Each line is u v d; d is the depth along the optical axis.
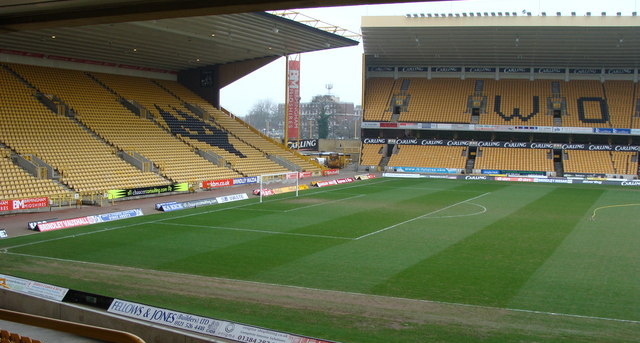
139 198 44.28
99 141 49.31
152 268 23.02
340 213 38.38
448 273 22.41
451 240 29.08
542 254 25.86
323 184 57.62
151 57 58.56
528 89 78.06
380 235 30.39
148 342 14.01
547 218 36.62
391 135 81.31
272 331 13.54
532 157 72.06
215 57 61.06
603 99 74.88
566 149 72.38
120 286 20.12
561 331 15.75
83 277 21.39
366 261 24.39
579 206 42.75
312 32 51.16
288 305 18.05
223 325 14.25
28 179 39.53
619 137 74.75
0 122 44.38
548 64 76.00
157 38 49.03
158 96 62.75
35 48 51.34
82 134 48.94
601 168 68.50
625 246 27.70
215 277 21.70
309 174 65.19
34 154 42.66
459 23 61.72
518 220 35.75
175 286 20.23
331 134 192.38
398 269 23.02
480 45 68.44
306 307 17.84
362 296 19.23
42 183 39.84
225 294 19.25
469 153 77.44
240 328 14.02
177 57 59.47
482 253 26.03
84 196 40.91
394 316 16.98
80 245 27.31
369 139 79.06
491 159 72.31
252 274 22.19
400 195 49.66
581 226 33.53
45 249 26.38
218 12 17.27
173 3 17.34
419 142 77.38
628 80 76.75
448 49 71.06
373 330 15.66
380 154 76.81
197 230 31.56
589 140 75.62
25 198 36.06
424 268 23.17
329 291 19.83
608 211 40.00
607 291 19.98
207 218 35.78
